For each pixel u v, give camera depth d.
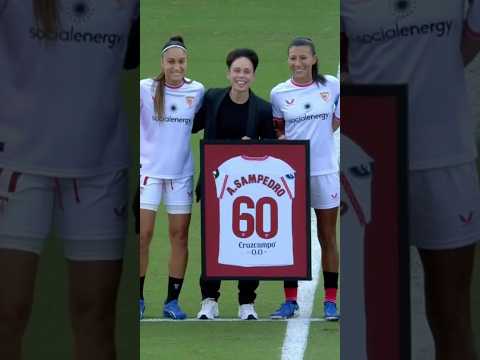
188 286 24.75
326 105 21.97
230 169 21.91
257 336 21.84
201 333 22.02
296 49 22.05
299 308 23.52
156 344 21.36
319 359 20.81
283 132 22.14
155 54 35.09
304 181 21.86
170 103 21.72
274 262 22.12
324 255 22.56
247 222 22.08
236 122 21.86
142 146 21.88
